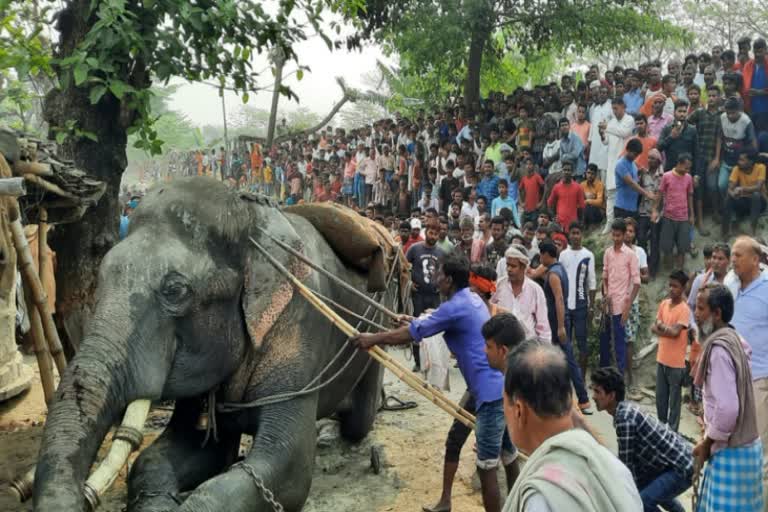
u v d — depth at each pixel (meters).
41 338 4.92
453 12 13.84
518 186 11.77
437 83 17.59
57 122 6.04
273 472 4.03
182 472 4.30
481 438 4.51
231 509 3.67
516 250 6.62
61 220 5.73
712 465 3.98
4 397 7.02
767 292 4.80
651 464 4.04
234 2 5.65
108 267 3.80
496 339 3.87
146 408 3.63
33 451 5.88
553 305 7.75
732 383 3.86
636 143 9.59
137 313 3.67
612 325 8.02
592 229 10.80
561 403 2.10
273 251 4.39
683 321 6.53
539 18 14.27
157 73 5.65
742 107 9.59
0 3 5.39
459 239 10.91
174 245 3.92
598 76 12.34
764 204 9.69
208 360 4.05
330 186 18.73
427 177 14.66
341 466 5.87
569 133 11.23
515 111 12.77
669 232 9.26
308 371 4.46
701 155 9.78
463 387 8.23
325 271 4.58
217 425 4.52
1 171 4.44
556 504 1.84
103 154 6.12
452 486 5.41
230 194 4.25
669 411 6.74
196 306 3.92
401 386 8.28
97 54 5.48
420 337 4.48
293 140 22.53
